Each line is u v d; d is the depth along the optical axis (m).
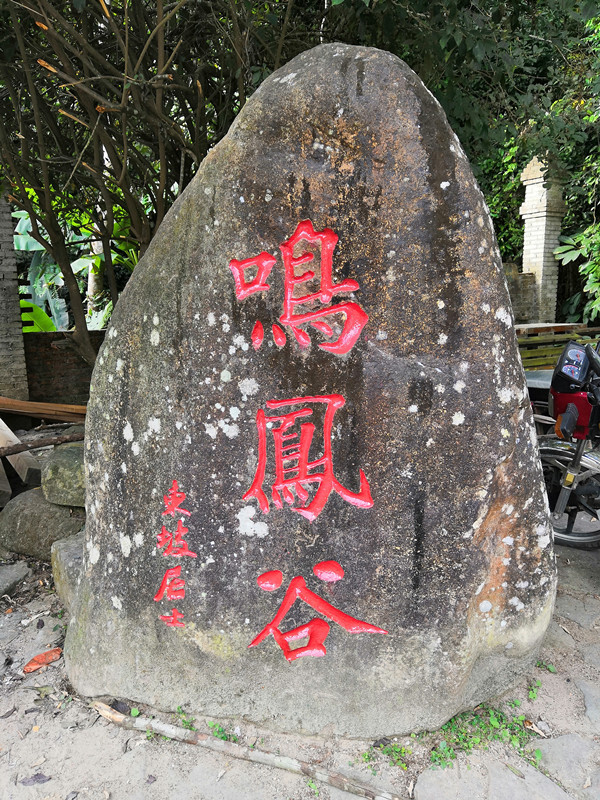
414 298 1.61
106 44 3.19
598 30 4.81
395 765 1.73
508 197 8.55
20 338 6.03
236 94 3.70
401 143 1.55
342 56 1.58
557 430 2.88
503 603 1.83
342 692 1.79
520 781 1.68
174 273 1.74
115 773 1.71
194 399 1.75
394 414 1.67
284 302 1.67
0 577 2.81
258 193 1.64
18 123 3.44
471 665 1.81
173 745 1.82
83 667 2.00
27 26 3.13
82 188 4.20
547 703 2.01
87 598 2.02
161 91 2.81
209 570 1.82
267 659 1.83
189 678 1.88
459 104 2.98
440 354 1.63
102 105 2.88
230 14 2.88
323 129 1.58
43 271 7.86
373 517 1.72
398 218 1.58
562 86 4.44
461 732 1.85
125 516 1.90
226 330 1.71
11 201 3.81
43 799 1.63
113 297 4.55
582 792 1.65
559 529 3.27
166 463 1.81
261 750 1.79
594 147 6.73
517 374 1.68
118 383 1.85
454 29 2.46
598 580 2.89
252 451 1.74
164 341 1.76
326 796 1.64
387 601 1.75
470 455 1.66
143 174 3.89
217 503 1.79
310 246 1.63
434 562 1.72
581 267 7.46
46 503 3.07
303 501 1.74
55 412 4.35
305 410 1.70
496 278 1.62
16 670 2.18
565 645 2.35
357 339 1.65
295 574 1.78
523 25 3.16
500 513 1.74
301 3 3.32
